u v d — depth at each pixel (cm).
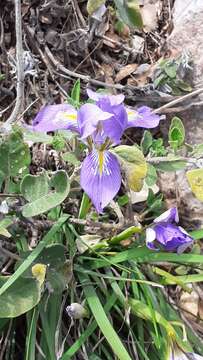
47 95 25
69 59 26
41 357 20
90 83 25
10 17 26
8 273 21
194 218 24
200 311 23
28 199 19
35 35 26
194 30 26
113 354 21
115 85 25
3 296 19
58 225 20
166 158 21
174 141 22
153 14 28
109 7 27
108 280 21
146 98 25
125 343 21
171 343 19
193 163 21
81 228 22
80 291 21
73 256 20
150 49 27
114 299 21
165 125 25
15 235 21
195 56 25
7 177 20
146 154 23
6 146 20
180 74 25
